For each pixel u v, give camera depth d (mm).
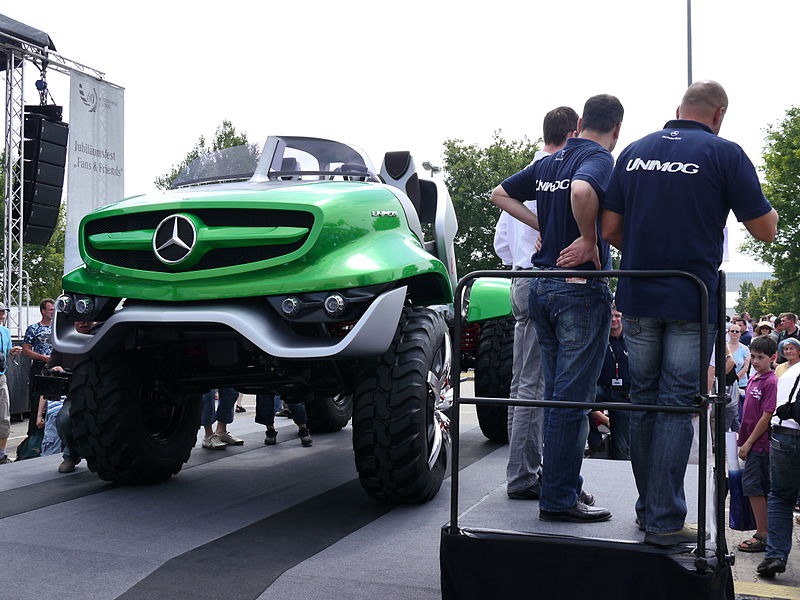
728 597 2785
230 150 5535
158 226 4324
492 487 4965
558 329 3264
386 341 4211
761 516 5875
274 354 4086
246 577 3254
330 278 4113
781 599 4770
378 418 4273
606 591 2568
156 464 4984
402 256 4414
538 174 3596
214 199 4297
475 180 42188
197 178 5523
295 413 6629
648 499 2688
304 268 4164
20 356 12109
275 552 3607
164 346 4672
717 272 2799
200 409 5414
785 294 41844
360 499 4695
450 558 2715
